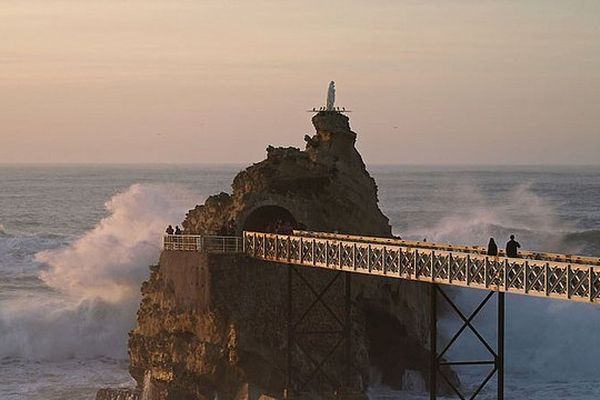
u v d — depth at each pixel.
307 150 108.12
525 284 74.75
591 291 71.06
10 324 123.81
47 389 109.81
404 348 105.44
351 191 107.06
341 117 108.81
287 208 103.75
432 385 81.75
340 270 93.44
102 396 105.62
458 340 114.69
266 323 99.69
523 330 116.06
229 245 100.12
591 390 104.00
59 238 194.12
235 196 104.25
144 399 103.44
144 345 104.75
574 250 170.62
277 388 99.25
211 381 99.44
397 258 83.94
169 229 107.06
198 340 100.06
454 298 118.69
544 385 106.25
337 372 100.31
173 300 102.31
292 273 100.19
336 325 101.62
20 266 156.62
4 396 107.38
